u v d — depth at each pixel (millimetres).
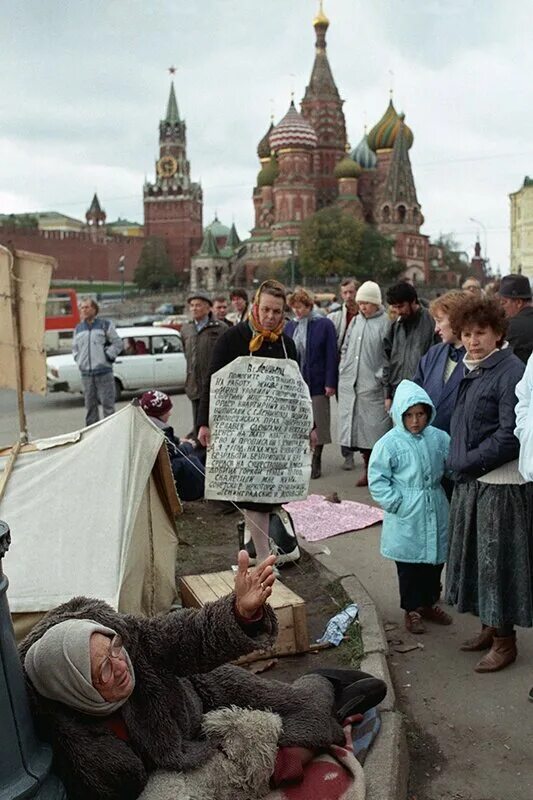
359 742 3684
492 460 4406
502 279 7438
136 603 4984
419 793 3645
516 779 3709
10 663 2529
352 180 110062
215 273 118000
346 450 10000
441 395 6035
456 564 4719
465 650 4945
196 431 9180
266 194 115812
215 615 2941
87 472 4941
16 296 7367
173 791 2814
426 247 114125
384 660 4598
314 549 6609
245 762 3035
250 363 5719
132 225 191625
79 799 2691
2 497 4945
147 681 2922
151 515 5234
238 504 5863
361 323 9102
